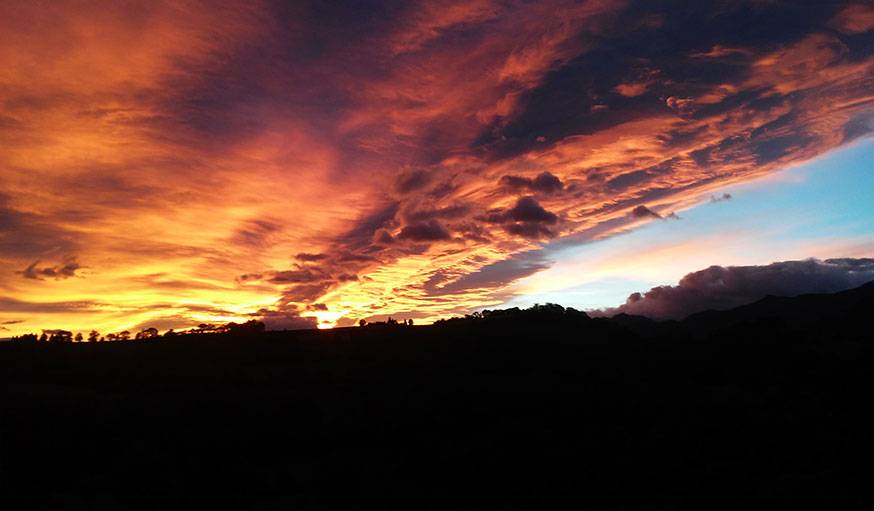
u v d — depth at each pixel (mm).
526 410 54281
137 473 40500
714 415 48750
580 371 66562
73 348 84125
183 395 57969
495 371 68500
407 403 57250
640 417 51719
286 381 67312
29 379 66875
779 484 35312
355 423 53438
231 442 48031
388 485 40844
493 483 40906
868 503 31406
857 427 45250
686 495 35969
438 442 48031
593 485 39562
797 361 63219
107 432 48000
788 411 49219
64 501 36219
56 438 45656
